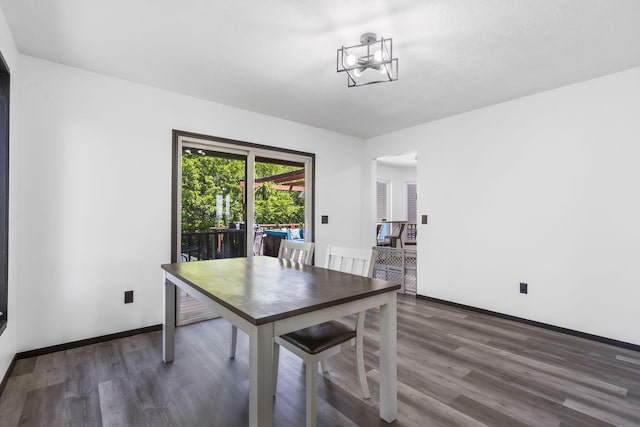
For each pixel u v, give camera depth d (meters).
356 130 4.41
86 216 2.60
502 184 3.32
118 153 2.75
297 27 2.01
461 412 1.70
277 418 1.67
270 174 3.87
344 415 1.67
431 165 3.98
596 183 2.72
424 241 4.04
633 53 2.32
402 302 3.91
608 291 2.65
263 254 3.80
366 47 2.22
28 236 2.34
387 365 1.63
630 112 2.56
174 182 3.04
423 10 1.83
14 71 2.16
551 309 2.96
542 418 1.65
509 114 3.27
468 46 2.22
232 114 3.45
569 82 2.82
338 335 1.70
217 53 2.33
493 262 3.38
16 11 1.85
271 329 1.19
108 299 2.69
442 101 3.29
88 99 2.61
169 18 1.92
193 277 1.85
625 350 2.51
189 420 1.64
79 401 1.80
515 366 2.22
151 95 2.92
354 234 4.71
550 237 2.98
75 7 1.82
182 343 2.64
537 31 2.04
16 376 2.07
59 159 2.48
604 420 1.64
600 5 1.78
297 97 3.19
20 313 2.31
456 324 3.09
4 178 1.98
